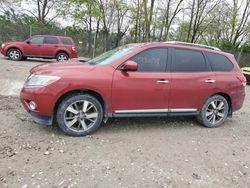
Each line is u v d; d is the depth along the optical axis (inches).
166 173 158.4
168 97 215.2
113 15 1328.7
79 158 166.9
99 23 1285.7
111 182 145.7
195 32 1311.5
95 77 193.2
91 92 197.6
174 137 211.5
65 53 702.5
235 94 244.7
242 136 229.5
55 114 194.7
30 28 991.6
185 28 1487.5
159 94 211.2
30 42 682.8
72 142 186.7
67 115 192.9
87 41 1101.1
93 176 149.7
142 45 214.4
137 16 1327.5
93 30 1256.8
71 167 156.6
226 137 223.0
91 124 199.3
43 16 1300.4
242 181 158.9
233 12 1334.9
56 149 175.3
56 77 185.5
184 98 221.3
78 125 196.7
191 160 177.0
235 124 261.3
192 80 221.6
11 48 677.9
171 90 214.5
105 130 212.1
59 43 696.4
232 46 1325.0
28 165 155.3
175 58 219.9
